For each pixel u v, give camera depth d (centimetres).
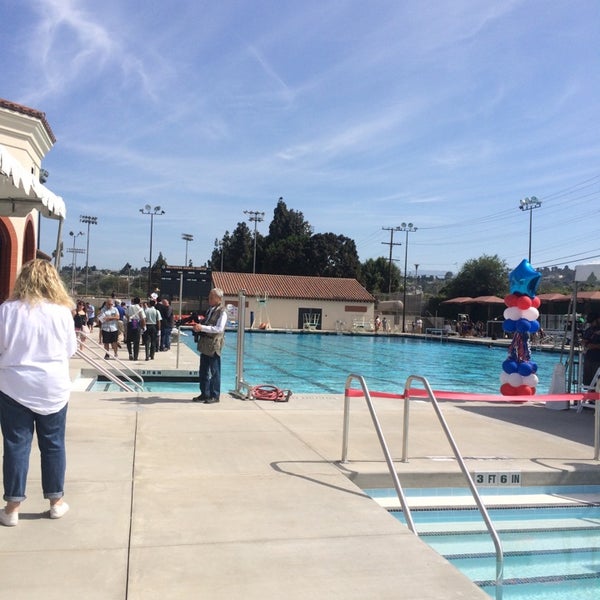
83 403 934
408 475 610
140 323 1756
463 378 2161
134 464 595
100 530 421
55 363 414
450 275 9681
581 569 480
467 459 684
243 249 9462
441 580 366
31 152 1722
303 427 816
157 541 408
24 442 414
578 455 727
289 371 2170
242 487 536
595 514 608
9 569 357
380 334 4919
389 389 1758
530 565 486
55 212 897
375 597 342
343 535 432
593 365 1105
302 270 8075
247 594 340
